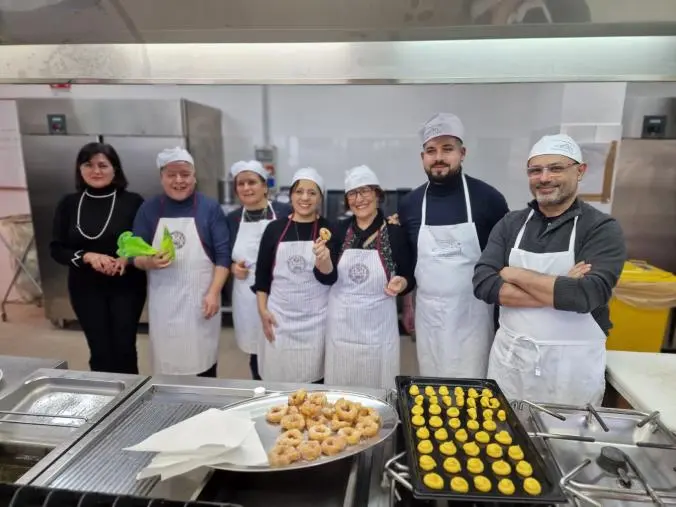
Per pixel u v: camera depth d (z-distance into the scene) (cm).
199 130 338
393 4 79
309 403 96
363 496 79
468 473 78
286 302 174
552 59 94
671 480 83
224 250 200
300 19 86
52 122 319
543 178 125
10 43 103
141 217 198
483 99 356
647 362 134
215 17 85
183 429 82
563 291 117
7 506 66
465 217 168
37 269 396
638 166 299
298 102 374
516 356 132
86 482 78
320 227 174
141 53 103
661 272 254
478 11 81
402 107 367
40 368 122
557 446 92
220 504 64
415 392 102
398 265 166
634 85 321
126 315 206
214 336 207
